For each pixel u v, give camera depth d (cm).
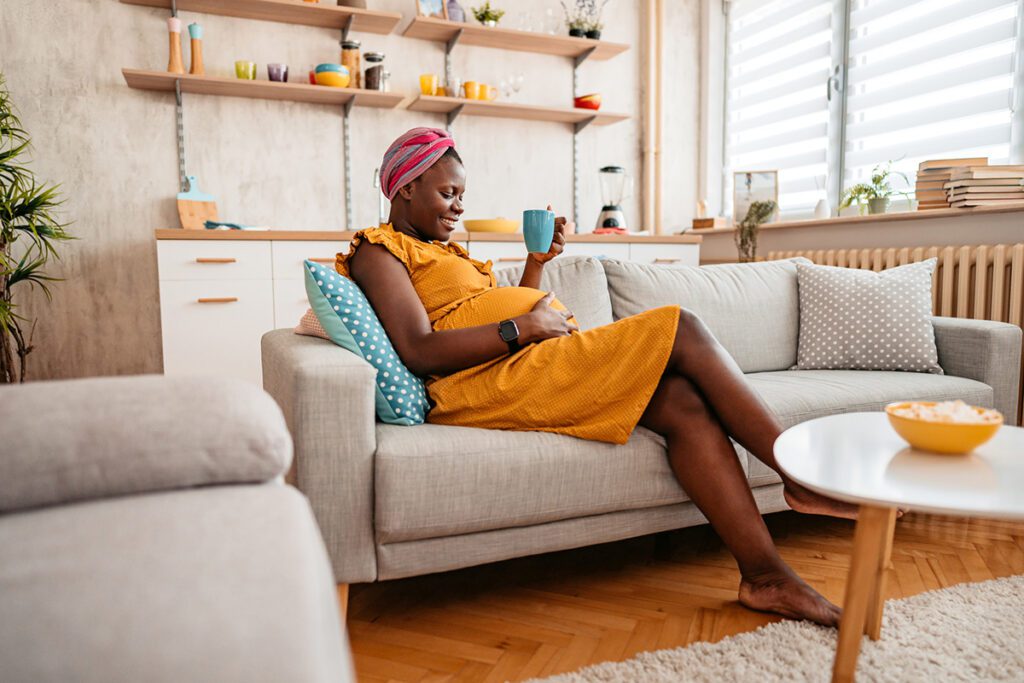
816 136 396
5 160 288
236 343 305
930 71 337
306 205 365
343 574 128
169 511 55
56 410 57
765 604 135
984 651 119
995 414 97
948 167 292
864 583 90
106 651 41
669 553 173
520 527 138
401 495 126
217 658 42
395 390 143
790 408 171
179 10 336
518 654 127
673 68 449
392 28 366
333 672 44
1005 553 169
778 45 418
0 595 44
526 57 409
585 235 362
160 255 292
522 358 147
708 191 459
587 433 140
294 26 357
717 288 222
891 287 216
